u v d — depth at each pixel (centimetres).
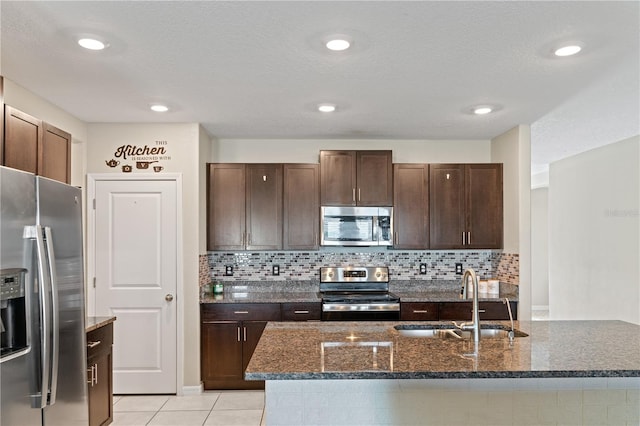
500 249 491
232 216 474
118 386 433
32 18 224
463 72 301
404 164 486
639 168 529
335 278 502
